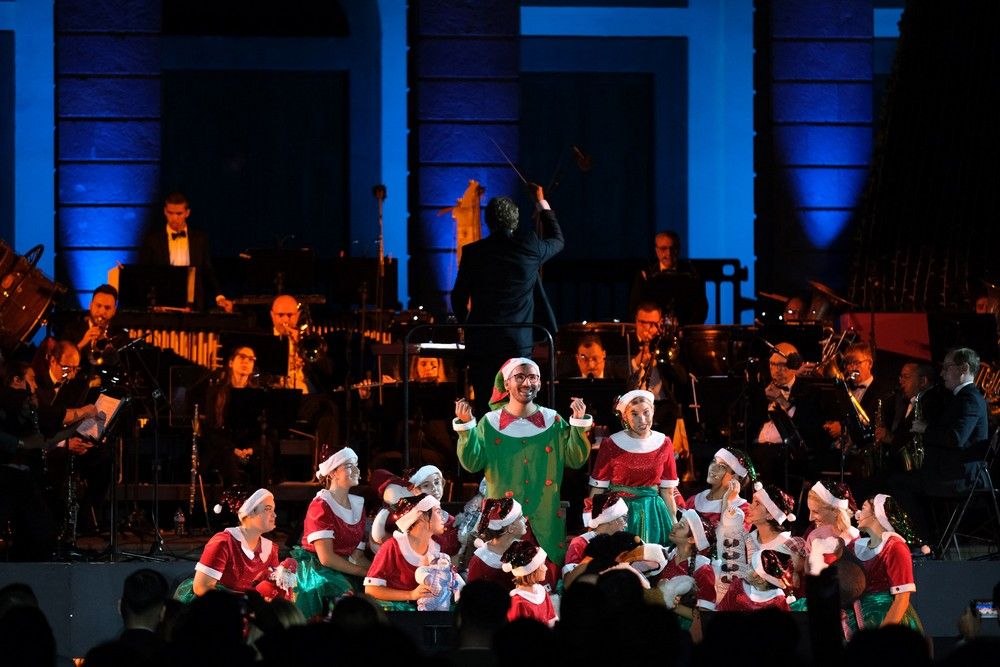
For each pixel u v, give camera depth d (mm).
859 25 32656
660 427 24641
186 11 35312
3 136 34594
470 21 32625
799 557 17297
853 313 27953
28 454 22281
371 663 9781
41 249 27484
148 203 32375
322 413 24625
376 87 35625
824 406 23031
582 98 35562
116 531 21328
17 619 10641
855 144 32625
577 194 35562
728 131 35500
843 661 10070
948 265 29438
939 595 19891
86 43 32312
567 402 22859
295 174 35594
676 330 26047
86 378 24125
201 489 24000
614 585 13625
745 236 35688
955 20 30266
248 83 35562
